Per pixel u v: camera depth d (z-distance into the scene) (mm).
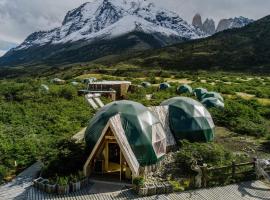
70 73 155375
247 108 46906
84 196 20891
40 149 28594
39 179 22344
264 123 42781
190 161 24297
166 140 29172
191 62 178750
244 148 31781
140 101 54906
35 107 46562
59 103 49781
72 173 23391
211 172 23250
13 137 31672
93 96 57969
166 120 30750
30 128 35906
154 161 24578
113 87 67188
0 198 20625
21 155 27328
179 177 23719
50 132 35625
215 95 53688
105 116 25609
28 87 62188
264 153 30344
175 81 97188
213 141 32438
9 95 56500
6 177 24016
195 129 30797
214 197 21375
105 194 21219
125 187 22328
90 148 25016
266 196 21891
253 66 166000
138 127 24562
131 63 190250
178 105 31953
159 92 69125
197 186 22641
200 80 100812
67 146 25594
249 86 83125
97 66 187125
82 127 39562
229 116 43219
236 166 24000
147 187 21344
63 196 20797
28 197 20500
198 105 32844
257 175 24328
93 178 23516
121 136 23328
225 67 166250
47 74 191750
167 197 21109
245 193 22172
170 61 185000
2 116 39719
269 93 70250
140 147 23938
